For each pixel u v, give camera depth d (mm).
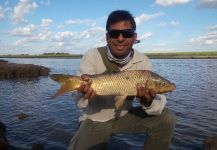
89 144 5887
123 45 5770
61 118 13797
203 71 42844
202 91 22766
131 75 5461
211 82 28891
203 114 14430
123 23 5699
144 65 6234
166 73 39562
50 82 30891
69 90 5375
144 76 5453
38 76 37188
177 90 23422
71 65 66688
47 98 20281
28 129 11930
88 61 6102
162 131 6117
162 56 123250
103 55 6062
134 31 5902
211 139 8750
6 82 30938
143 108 5820
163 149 6238
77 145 5848
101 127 5988
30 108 16594
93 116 6066
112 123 6184
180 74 38031
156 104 5746
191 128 11641
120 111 6117
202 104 17234
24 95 21938
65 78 5371
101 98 5988
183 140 10125
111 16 5797
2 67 35531
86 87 5324
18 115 14633
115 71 5746
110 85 5422
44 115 14539
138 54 6242
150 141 6242
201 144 9797
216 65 59031
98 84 5383
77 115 14430
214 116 13969
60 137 10883
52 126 12281
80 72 6098
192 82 29125
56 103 18000
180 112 14922
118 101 5477
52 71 45906
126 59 5941
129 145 9680
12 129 11953
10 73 35000
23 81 31938
